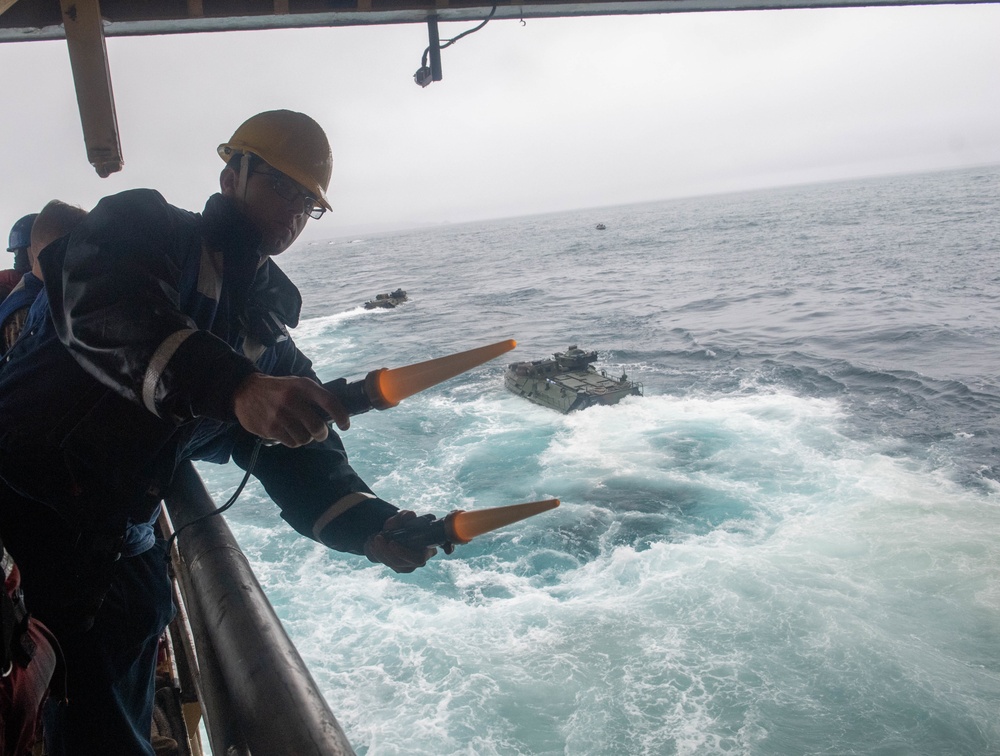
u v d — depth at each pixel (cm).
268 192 166
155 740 235
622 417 3034
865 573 1695
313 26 311
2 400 151
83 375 147
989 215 10969
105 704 167
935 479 2202
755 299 6194
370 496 193
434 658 1512
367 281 11450
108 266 130
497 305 7219
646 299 6844
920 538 1825
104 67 266
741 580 1709
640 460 2567
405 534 170
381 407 126
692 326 5316
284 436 115
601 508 2200
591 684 1388
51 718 169
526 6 310
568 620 1609
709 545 1912
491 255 14488
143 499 160
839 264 7656
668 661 1435
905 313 4931
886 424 2783
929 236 9194
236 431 194
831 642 1449
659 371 4081
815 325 4875
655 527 2047
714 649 1461
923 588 1611
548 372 3400
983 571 1644
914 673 1346
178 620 244
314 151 170
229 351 124
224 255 163
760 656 1426
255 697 118
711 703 1318
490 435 2958
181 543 178
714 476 2381
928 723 1238
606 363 4438
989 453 2366
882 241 9269
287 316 199
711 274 8075
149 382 121
